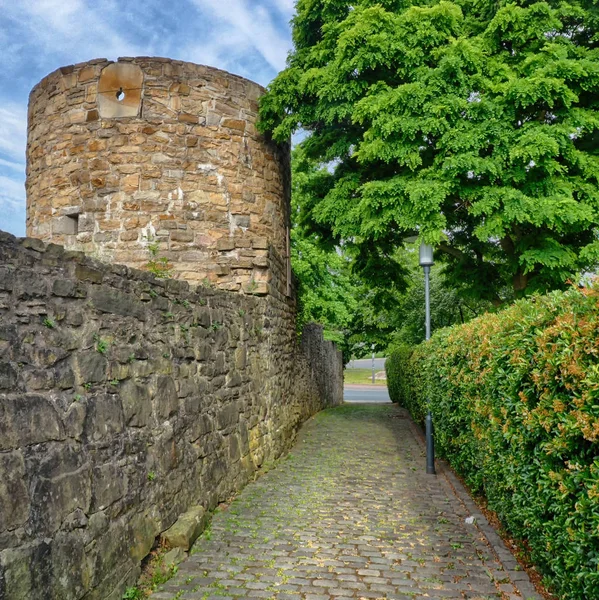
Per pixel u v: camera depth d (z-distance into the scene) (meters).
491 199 7.88
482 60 8.30
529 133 7.70
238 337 6.19
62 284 2.91
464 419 5.57
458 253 11.26
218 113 7.82
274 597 3.38
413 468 7.25
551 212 7.67
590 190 8.36
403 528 4.76
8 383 2.44
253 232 8.09
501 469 3.99
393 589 3.52
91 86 7.53
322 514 5.14
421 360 8.90
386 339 23.23
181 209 7.52
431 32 8.09
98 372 3.22
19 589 2.36
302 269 16.83
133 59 7.54
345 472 6.97
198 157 7.65
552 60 8.09
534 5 8.45
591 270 9.77
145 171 7.45
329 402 17.02
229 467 5.66
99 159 7.48
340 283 19.53
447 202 9.16
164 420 4.13
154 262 7.13
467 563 3.97
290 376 9.42
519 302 4.02
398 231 10.58
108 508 3.20
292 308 9.94
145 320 3.94
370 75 8.66
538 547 3.35
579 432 2.52
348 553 4.15
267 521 4.89
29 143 8.21
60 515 2.71
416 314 18.94
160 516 3.96
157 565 3.71
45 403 2.68
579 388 2.56
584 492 2.59
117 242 7.39
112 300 3.44
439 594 3.45
